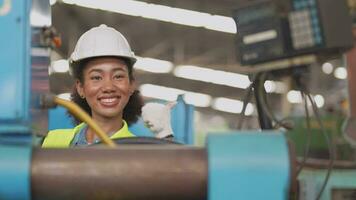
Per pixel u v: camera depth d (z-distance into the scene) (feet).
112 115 6.69
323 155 7.51
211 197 3.12
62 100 3.69
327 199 6.82
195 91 46.88
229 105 49.14
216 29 33.60
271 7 3.57
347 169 6.91
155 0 30.45
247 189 3.10
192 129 8.55
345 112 8.27
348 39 3.45
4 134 3.27
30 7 3.24
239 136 3.23
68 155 3.25
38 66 3.59
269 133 3.28
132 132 7.59
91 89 6.63
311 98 4.01
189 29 34.88
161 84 45.75
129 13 32.19
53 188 3.20
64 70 32.65
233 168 3.10
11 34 3.17
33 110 3.40
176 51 38.29
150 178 3.20
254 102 4.30
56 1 29.63
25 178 3.15
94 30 6.69
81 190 3.22
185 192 3.23
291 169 3.16
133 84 7.22
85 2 30.73
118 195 3.24
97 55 6.51
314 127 7.59
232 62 39.63
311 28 3.44
